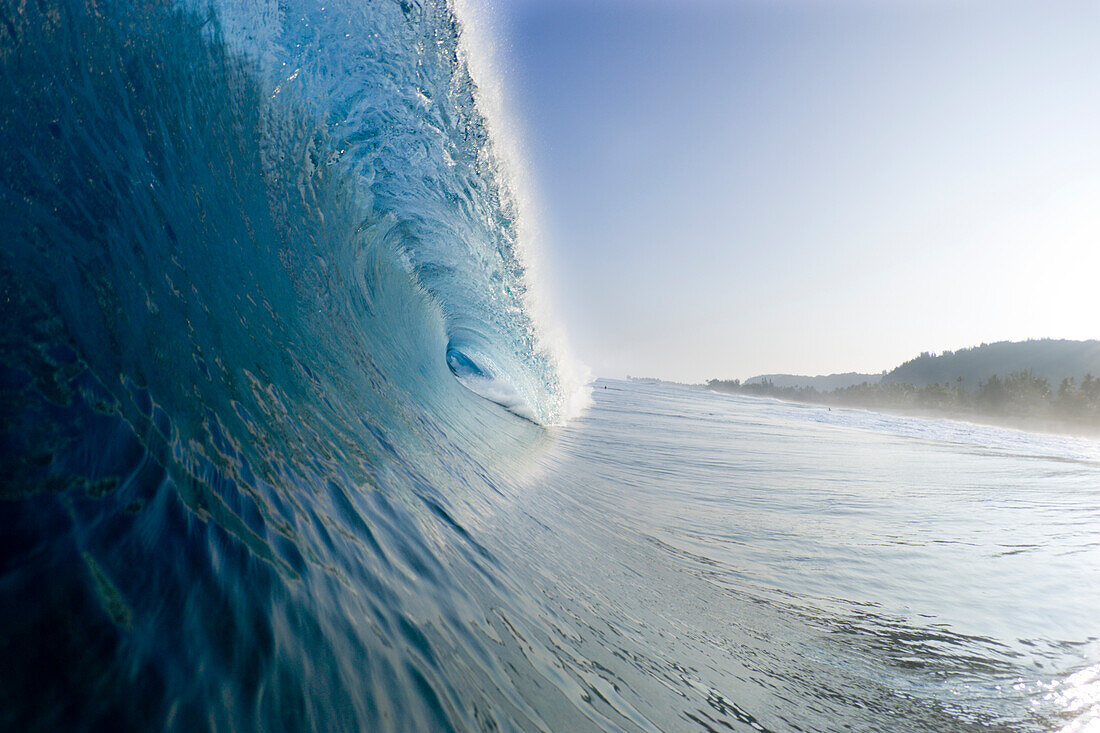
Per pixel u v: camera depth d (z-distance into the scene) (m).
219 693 1.25
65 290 1.69
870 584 5.98
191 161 2.99
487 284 10.45
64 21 2.26
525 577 3.51
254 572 1.67
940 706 3.67
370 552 2.39
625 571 4.83
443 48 6.99
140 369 1.85
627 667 2.96
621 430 17.20
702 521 7.69
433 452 4.82
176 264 2.43
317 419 3.14
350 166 6.02
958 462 18.30
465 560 3.12
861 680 3.84
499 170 9.76
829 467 14.45
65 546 1.24
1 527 1.17
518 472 6.98
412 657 1.90
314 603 1.77
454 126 7.78
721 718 2.82
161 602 1.32
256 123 4.09
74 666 1.07
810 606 5.13
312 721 1.39
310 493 2.42
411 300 8.13
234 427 2.23
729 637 4.06
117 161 2.29
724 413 35.41
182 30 3.26
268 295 3.42
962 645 4.71
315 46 4.91
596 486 8.52
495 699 2.02
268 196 4.07
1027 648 4.80
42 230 1.72
